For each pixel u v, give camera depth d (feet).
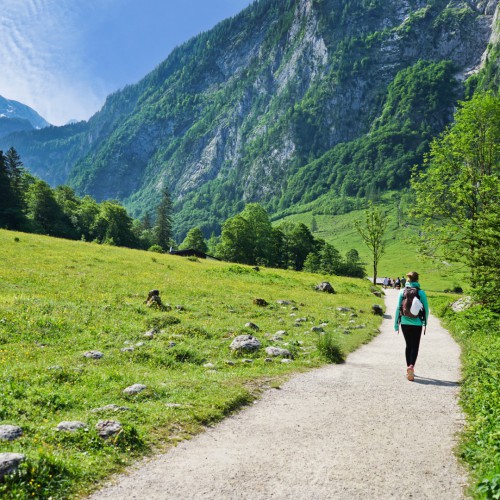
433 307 110.42
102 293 77.92
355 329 69.31
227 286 107.96
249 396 31.55
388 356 49.67
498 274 61.52
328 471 20.06
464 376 38.34
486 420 25.14
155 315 64.34
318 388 34.65
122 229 402.93
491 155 93.40
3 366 35.47
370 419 27.37
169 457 21.45
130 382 33.68
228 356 45.88
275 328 63.26
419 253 97.71
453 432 25.23
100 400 29.22
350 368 42.57
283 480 19.13
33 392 28.89
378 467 20.53
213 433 24.86
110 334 50.85
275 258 368.68
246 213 365.81
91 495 17.71
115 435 22.48
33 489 17.47
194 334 54.24
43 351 42.70
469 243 81.76
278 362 43.86
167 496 17.65
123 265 121.19
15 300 60.70
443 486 18.80
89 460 20.26
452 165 98.89
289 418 27.50
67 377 33.47
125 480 19.04
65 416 25.89
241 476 19.48
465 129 98.02
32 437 22.18
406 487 18.63
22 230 297.12
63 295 71.46
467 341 56.75
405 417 27.78
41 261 107.14
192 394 30.96
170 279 106.83
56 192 456.86
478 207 88.43
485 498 17.20
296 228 413.80
